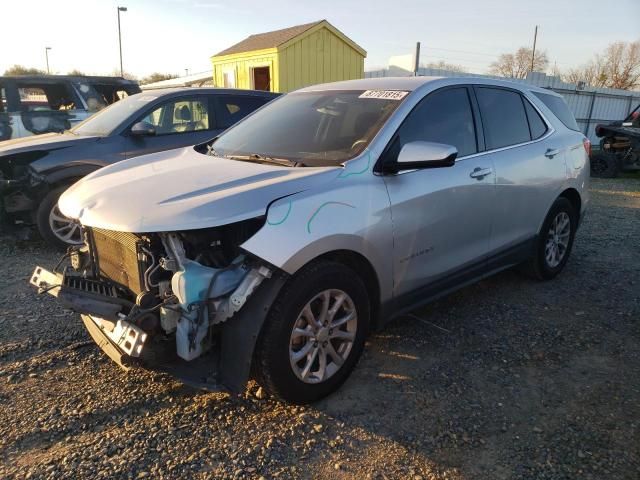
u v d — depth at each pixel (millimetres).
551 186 4672
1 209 5844
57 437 2756
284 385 2852
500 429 2859
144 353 2668
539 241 4777
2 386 3193
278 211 2734
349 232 2949
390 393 3191
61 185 5812
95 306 2768
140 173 3330
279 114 4105
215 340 2826
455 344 3799
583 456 2643
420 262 3500
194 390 3188
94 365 3451
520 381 3330
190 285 2584
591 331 4023
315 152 3424
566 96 19938
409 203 3316
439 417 2963
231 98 7121
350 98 3854
